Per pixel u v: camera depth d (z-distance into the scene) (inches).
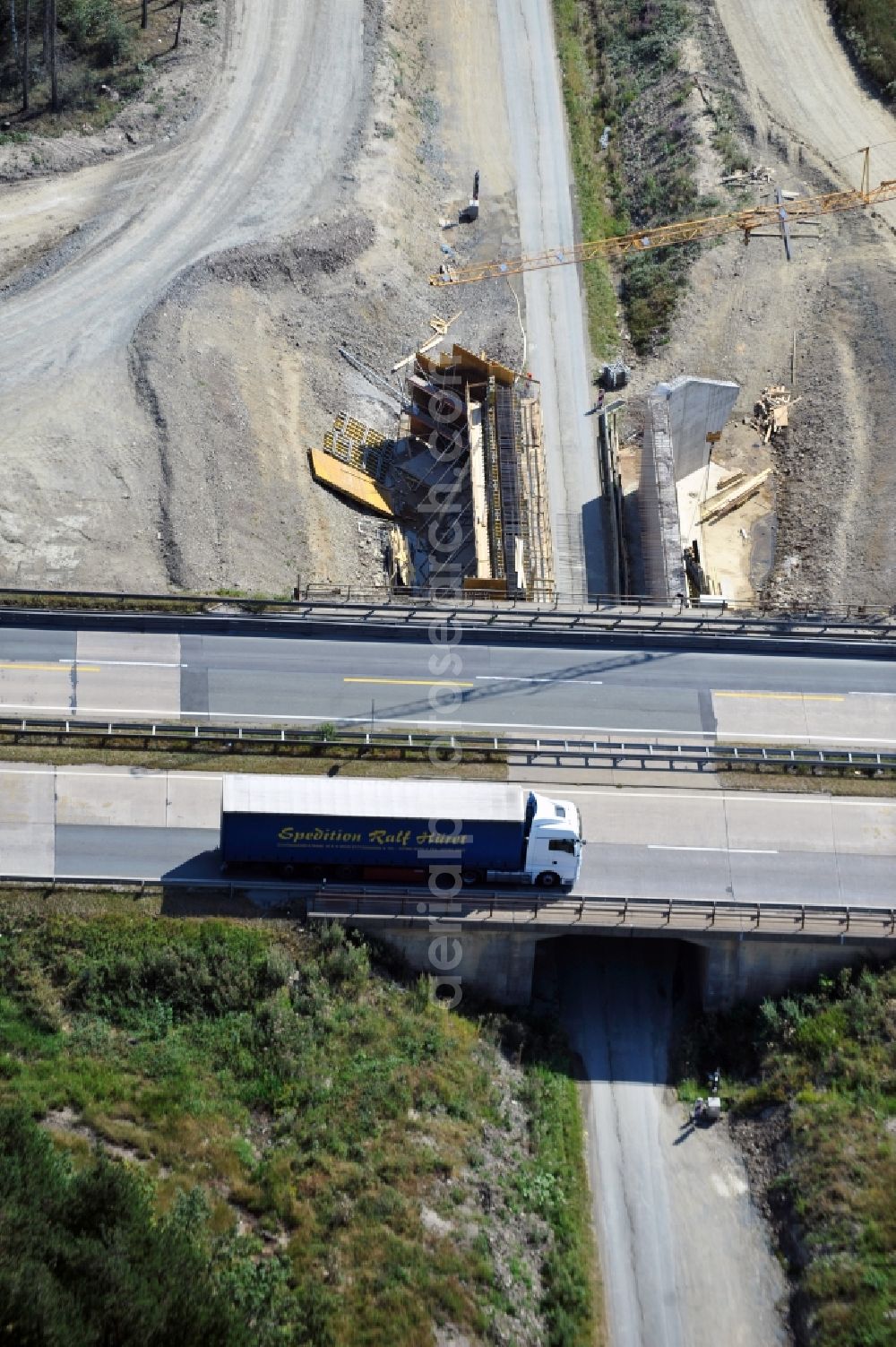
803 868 2287.2
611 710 2484.0
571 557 3265.3
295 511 3102.9
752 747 2440.9
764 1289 1908.2
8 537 2800.2
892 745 2479.1
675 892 2237.9
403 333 3649.1
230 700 2433.6
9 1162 1598.2
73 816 2241.6
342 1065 1983.3
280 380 3371.1
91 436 3011.8
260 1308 1669.5
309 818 2078.0
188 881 2138.3
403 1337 1686.8
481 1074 2060.8
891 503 3248.0
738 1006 2209.6
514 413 3289.9
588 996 2258.9
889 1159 1948.8
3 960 2010.3
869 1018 2116.1
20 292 3336.6
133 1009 1999.3
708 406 3334.2
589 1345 1809.8
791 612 2787.9
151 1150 1815.9
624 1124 2092.8
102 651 2486.5
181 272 3427.7
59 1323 1438.2
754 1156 2052.2
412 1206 1836.9
